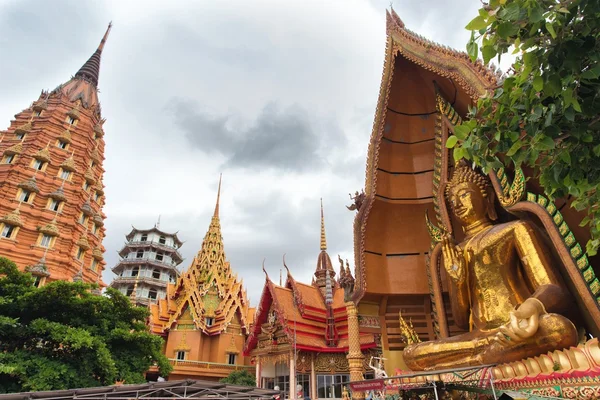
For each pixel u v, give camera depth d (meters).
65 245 43.09
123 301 29.97
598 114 5.79
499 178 12.06
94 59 62.03
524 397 8.06
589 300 9.00
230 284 60.22
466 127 6.54
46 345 24.73
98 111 55.56
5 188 41.75
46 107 50.19
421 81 16.80
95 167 52.94
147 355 30.02
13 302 24.12
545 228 11.00
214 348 54.19
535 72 5.38
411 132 17.45
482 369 9.44
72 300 25.91
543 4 5.18
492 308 11.62
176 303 58.06
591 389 7.06
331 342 35.94
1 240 38.56
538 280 10.53
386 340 16.06
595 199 6.61
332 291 41.38
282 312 36.12
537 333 8.85
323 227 53.16
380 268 16.50
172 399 13.19
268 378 37.72
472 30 5.55
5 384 22.34
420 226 16.83
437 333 15.11
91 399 12.34
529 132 5.79
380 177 16.80
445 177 15.02
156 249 90.81
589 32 5.15
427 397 11.55
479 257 12.24
